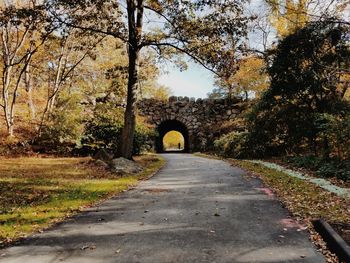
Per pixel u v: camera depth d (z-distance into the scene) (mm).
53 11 15508
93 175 13938
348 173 11602
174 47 16984
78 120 22828
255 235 5820
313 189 9922
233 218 6934
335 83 16672
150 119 35875
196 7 16078
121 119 23859
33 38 24469
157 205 8305
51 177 13203
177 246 5328
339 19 12172
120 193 10117
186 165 18328
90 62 29828
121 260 4809
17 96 28391
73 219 7152
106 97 28078
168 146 70188
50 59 29359
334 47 16562
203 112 35906
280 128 20156
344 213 7039
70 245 5484
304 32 15859
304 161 16047
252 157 22609
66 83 31109
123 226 6539
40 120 24953
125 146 17328
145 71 22266
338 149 13992
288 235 5805
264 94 19484
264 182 11594
